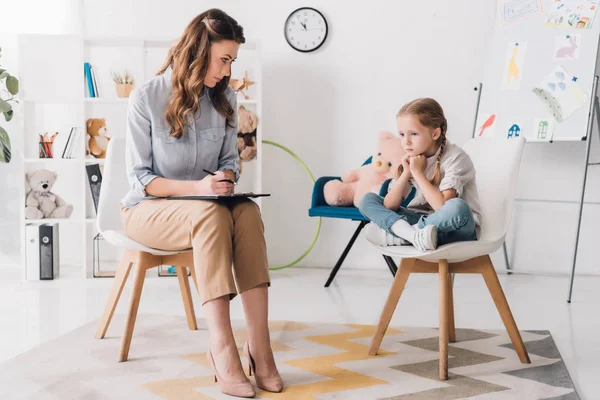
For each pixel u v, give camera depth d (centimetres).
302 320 261
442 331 187
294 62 404
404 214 213
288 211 409
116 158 223
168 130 199
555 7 353
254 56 401
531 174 390
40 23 408
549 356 210
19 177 408
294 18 400
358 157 404
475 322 261
